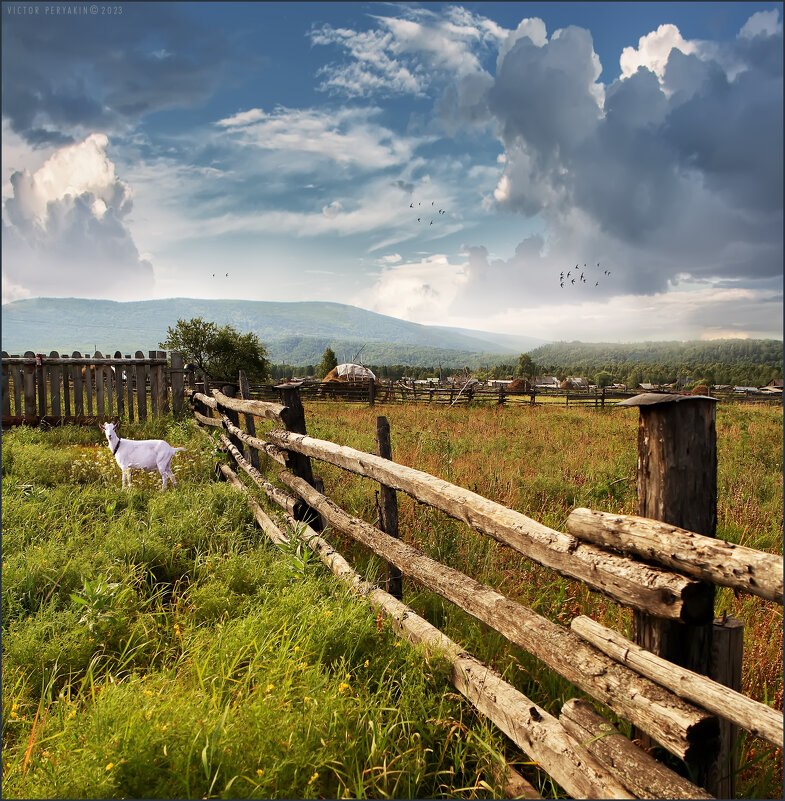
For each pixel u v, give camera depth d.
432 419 15.17
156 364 11.49
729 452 9.73
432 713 2.44
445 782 2.21
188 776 1.92
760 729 1.41
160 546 4.14
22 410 10.73
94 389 11.19
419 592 3.70
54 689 2.69
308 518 4.46
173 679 2.59
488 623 2.43
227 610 3.33
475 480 6.70
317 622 2.93
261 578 3.77
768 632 3.27
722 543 1.56
